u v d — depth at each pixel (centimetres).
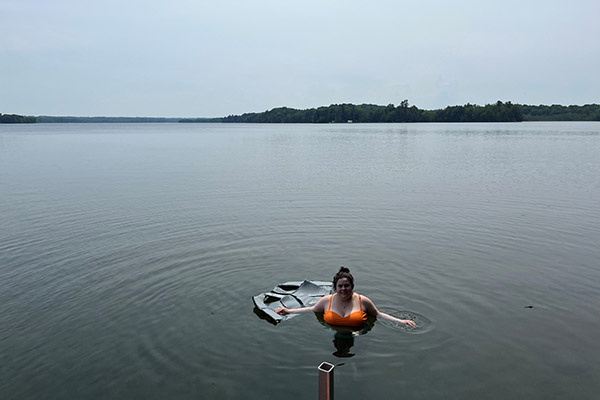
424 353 617
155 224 1324
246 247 1092
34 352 637
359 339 656
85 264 981
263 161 3209
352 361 600
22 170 2691
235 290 839
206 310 757
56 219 1396
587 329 681
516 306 760
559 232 1211
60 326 709
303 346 639
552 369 579
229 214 1449
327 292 797
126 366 599
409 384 549
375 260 991
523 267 944
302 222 1334
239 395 535
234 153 3991
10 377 581
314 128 12700
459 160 3122
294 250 1066
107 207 1573
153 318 730
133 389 552
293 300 773
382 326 693
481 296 800
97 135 8525
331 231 1232
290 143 5441
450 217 1387
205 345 646
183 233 1222
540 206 1542
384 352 620
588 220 1339
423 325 697
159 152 4166
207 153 4022
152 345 649
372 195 1772
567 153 3572
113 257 1026
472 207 1533
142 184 2105
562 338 655
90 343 658
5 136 7981
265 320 719
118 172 2586
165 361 608
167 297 809
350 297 713
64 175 2452
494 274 904
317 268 948
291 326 697
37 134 9006
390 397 525
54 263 991
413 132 8369
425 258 1004
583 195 1744
